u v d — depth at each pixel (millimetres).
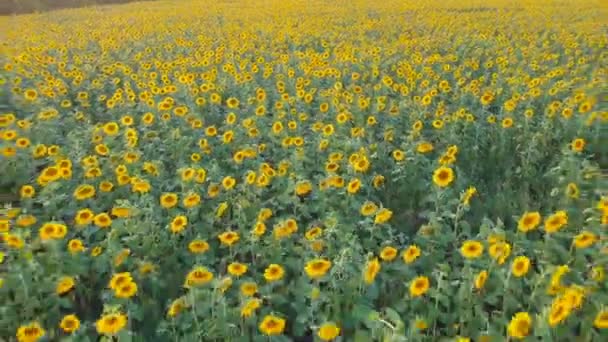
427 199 5898
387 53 14641
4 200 7062
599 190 5949
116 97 10281
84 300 4957
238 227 5973
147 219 5367
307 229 5809
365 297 4391
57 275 4582
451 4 31766
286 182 6688
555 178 6941
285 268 5082
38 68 13742
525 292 4539
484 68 13742
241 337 4062
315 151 7723
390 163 7418
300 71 13141
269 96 11219
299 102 9984
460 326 4148
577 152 6598
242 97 10977
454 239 5195
